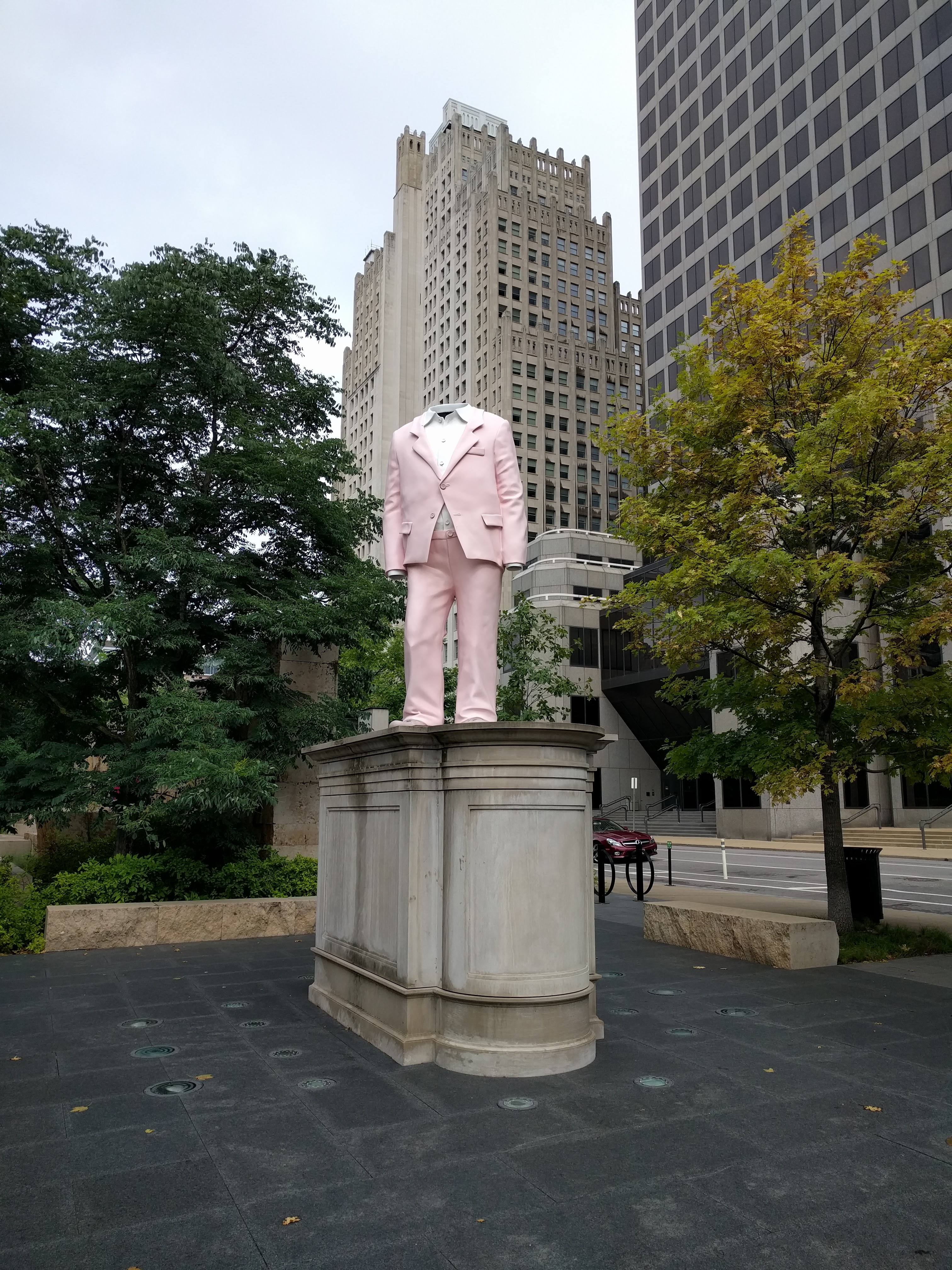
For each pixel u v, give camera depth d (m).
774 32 49.62
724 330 12.20
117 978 8.55
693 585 10.55
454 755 5.88
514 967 5.54
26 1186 3.88
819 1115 4.80
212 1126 4.59
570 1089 5.21
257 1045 6.16
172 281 13.30
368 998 6.42
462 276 106.75
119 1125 4.61
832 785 10.64
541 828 5.71
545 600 53.25
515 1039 5.49
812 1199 3.77
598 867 15.93
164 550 12.70
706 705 12.58
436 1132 4.50
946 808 34.88
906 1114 4.83
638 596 11.82
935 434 10.02
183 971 8.94
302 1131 4.51
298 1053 5.95
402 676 33.19
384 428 124.06
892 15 42.34
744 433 10.48
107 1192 3.81
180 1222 3.54
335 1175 3.99
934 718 10.45
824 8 46.28
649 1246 3.36
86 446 13.38
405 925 5.84
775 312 10.97
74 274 14.26
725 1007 7.49
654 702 51.03
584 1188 3.85
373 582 14.68
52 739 14.02
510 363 91.25
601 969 9.36
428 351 117.81
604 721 53.53
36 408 12.83
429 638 6.64
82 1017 6.98
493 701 6.63
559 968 5.64
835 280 11.12
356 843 6.89
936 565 10.96
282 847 14.70
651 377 58.97
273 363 16.02
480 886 5.66
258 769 11.68
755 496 10.51
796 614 10.66
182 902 11.02
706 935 10.48
